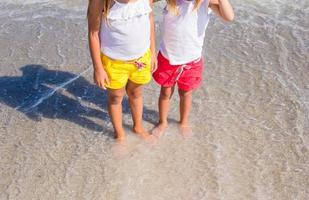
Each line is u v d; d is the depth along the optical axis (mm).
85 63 5602
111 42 4008
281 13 6488
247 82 5234
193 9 4020
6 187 4035
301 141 4473
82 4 6773
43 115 4863
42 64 5586
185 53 4203
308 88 5137
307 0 6762
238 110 4855
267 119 4738
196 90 5117
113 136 4598
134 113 4484
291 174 4129
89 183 4066
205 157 4320
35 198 3932
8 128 4691
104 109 4965
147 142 4504
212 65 5504
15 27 6258
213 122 4711
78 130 4676
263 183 4043
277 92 5082
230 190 3977
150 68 4250
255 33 6094
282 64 5520
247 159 4289
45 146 4473
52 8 6684
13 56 5715
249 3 6703
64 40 6004
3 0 6867
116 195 3951
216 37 6027
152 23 4172
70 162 4289
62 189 4008
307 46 5836
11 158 4328
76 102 5051
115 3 3865
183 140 4516
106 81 4125
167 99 4508
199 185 4031
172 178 4113
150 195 3953
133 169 4211
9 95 5137
